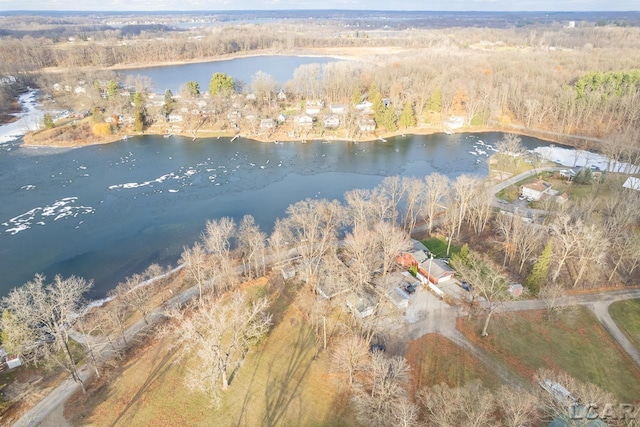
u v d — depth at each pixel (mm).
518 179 130000
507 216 98000
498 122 184625
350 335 65750
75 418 53938
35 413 54719
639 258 75562
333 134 173125
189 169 140250
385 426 50500
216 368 54375
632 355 62812
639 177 120875
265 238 98250
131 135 171125
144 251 95438
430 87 198500
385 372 50438
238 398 56406
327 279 76438
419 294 76938
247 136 171125
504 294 70688
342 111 191875
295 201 118688
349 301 72312
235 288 78500
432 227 103125
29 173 134750
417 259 83625
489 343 65125
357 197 95438
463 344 65000
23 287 82312
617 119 164125
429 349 63969
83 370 61375
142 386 58312
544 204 108500
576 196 115938
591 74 183750
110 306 74812
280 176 136125
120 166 141750
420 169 141625
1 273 87562
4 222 106375
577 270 81875
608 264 82875
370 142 167375
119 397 56719
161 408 55062
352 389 56156
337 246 92812
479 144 164750
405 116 177000
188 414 54250
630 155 124812
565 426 43875
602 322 69062
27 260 91750
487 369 60281
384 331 67062
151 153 153500
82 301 78500
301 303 74750
